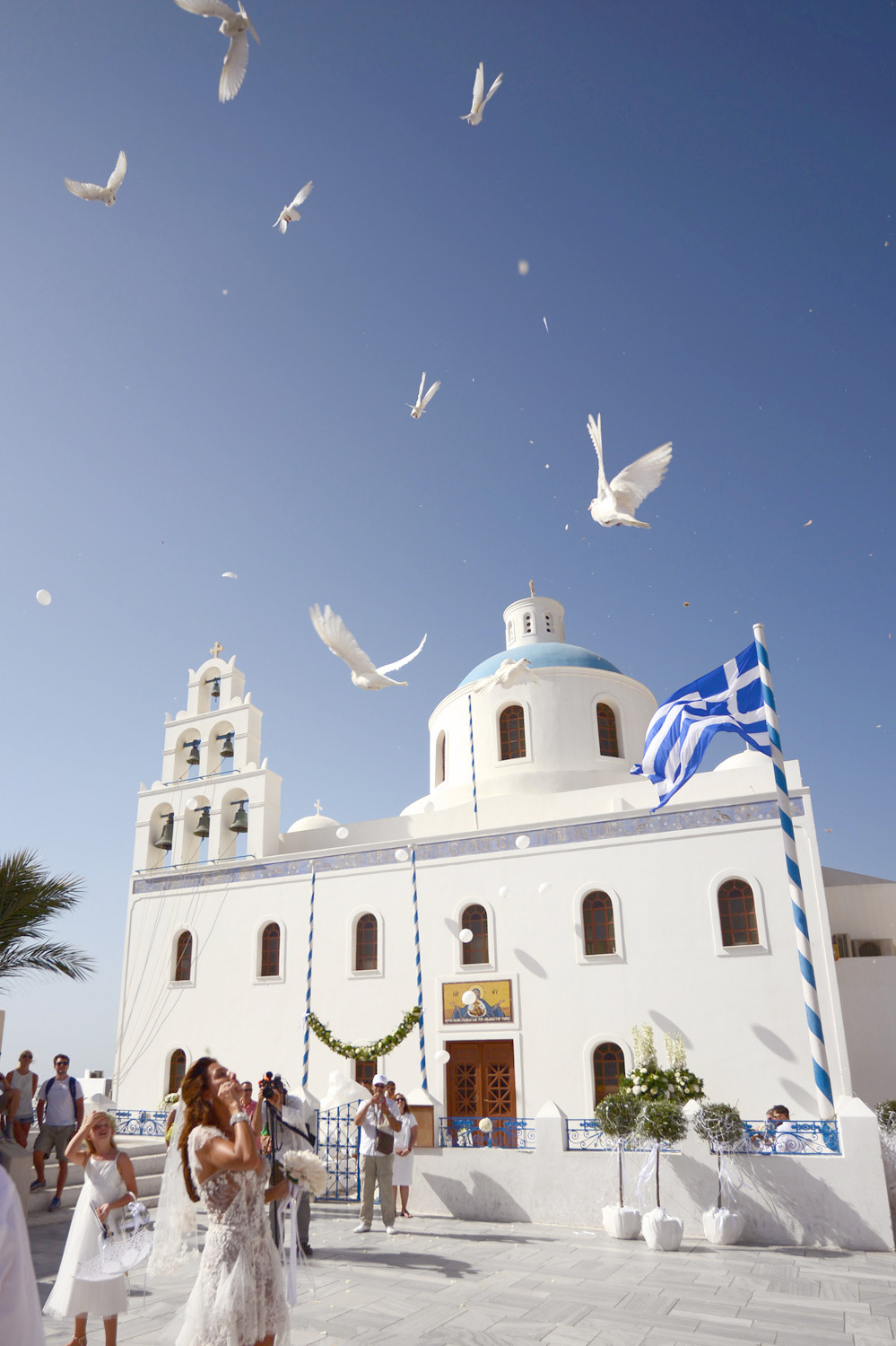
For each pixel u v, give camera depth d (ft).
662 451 25.43
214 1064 15.92
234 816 76.64
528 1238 35.22
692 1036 52.16
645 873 56.59
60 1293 19.53
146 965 73.00
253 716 77.66
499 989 58.23
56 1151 40.73
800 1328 22.62
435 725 86.17
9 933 40.04
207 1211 14.69
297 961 66.44
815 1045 38.63
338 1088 49.01
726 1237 34.12
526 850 60.70
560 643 84.84
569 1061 54.85
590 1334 22.12
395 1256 31.60
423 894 63.21
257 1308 14.05
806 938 40.14
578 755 75.31
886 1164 37.11
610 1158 38.55
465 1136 45.68
